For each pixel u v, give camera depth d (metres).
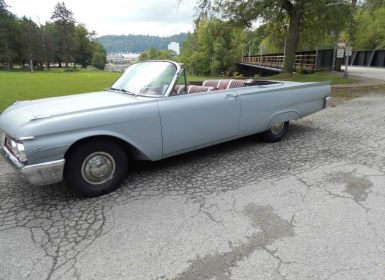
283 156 5.14
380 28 50.94
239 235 2.98
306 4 18.80
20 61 79.44
